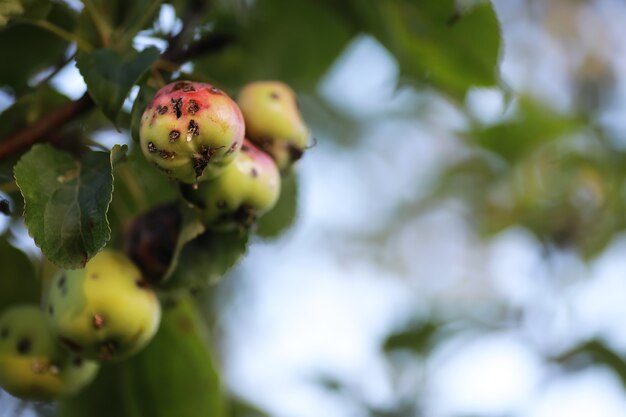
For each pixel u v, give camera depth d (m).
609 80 1.84
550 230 1.59
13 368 0.98
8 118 0.99
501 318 1.58
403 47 1.10
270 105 0.96
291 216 1.07
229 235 0.96
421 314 1.59
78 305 0.94
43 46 1.01
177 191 0.95
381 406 1.54
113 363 1.06
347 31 1.12
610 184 1.58
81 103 0.95
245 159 0.94
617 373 1.45
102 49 0.92
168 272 0.94
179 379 1.06
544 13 1.91
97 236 0.89
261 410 1.24
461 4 1.06
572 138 1.56
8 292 1.03
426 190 2.05
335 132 1.84
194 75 0.96
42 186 0.90
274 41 1.11
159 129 0.89
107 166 0.90
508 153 1.53
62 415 1.07
